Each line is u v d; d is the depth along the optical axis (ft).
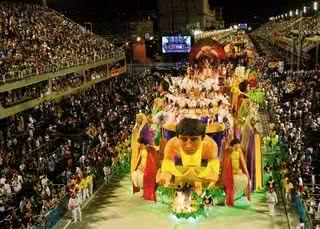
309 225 63.36
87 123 116.57
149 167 74.18
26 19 168.25
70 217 72.79
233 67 119.14
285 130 106.83
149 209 76.13
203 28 325.83
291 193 76.23
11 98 111.65
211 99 76.79
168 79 89.15
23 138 100.07
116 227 69.36
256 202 77.97
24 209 68.49
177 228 68.39
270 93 153.48
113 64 204.95
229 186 71.92
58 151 96.07
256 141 78.23
